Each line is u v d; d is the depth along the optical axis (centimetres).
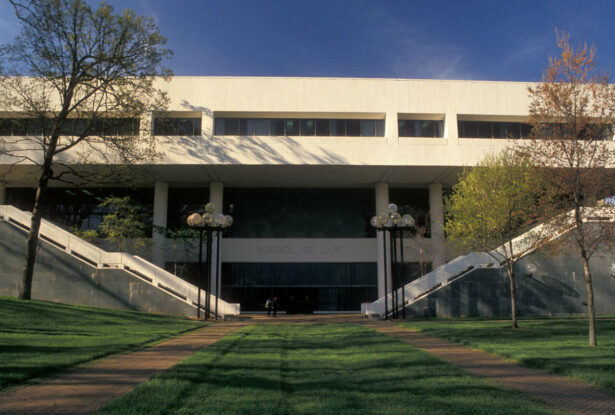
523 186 1905
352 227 3747
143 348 1211
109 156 2973
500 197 1967
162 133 3234
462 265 2669
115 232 3092
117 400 628
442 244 3409
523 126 3388
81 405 637
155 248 3347
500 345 1279
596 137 1457
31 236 2188
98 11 2178
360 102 3266
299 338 1506
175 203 3722
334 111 3256
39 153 3031
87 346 1158
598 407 664
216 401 628
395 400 656
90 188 3697
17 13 2044
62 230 2539
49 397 679
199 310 2409
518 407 620
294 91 3269
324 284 3644
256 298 3597
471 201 2092
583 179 1413
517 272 2636
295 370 899
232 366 898
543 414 588
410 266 3584
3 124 2616
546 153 1491
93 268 2489
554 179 1465
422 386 750
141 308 2473
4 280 2456
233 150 3108
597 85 1448
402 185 3728
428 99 3284
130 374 851
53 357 969
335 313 3519
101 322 1836
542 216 1564
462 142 3203
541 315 2594
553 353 1106
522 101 3316
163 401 620
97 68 2311
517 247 2612
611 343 1320
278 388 715
